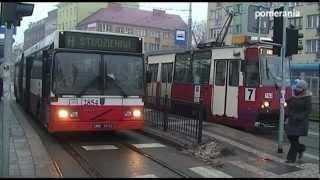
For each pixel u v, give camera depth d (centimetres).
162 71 2580
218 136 1653
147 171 1078
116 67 1470
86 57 1445
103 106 1446
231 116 1947
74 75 1431
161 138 1548
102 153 1305
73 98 1423
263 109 1836
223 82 2003
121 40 1484
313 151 1545
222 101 2003
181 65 2369
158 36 11000
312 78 4966
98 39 1460
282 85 1387
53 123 1410
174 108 1730
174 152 1346
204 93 2119
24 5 897
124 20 10744
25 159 1153
